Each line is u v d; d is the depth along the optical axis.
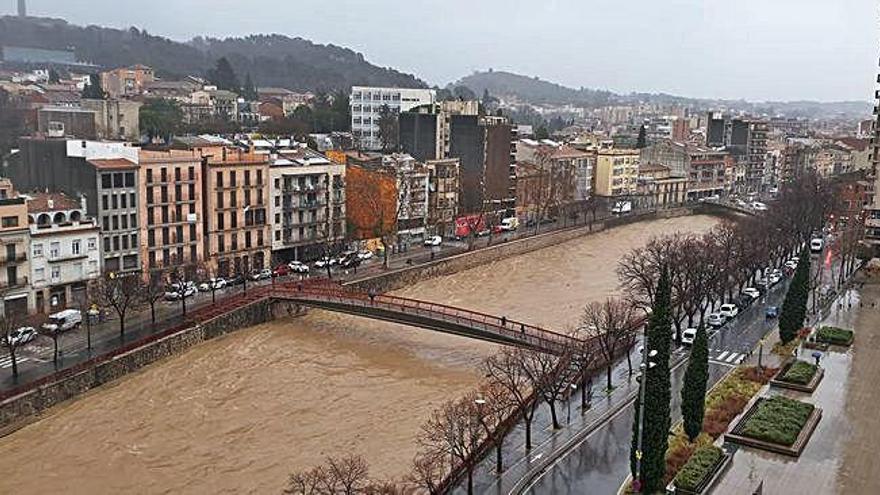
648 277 140.38
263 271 166.88
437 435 88.00
